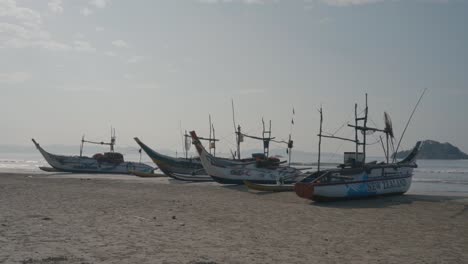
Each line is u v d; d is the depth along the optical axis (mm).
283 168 52844
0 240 14000
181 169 62375
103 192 35812
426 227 19875
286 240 15781
